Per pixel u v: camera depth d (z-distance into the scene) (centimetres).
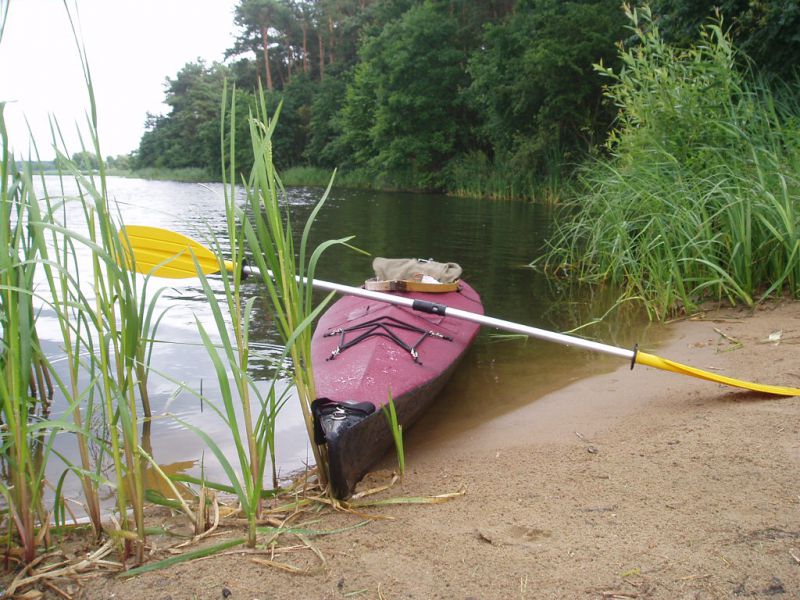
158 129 6794
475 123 3247
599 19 2153
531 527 206
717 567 174
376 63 3431
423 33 3102
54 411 350
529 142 2364
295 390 384
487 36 2583
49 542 201
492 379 409
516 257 873
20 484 188
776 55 889
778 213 490
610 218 652
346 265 795
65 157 195
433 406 367
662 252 588
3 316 198
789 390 309
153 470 285
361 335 382
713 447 255
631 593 166
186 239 356
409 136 3166
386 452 305
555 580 174
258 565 189
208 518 225
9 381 190
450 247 959
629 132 696
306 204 1928
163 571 186
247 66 5753
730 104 592
